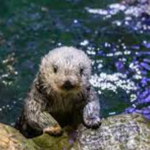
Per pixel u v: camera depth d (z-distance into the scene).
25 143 8.37
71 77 8.62
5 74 13.76
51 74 8.98
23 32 16.09
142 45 14.45
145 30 15.36
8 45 15.38
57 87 8.80
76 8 17.23
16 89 12.93
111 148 8.58
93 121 9.05
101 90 12.52
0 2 18.72
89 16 16.52
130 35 15.07
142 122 9.15
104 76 13.07
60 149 8.78
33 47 14.97
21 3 18.38
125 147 8.55
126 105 11.87
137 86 12.62
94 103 9.33
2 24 17.02
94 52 14.21
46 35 15.59
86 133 8.97
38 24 16.47
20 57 14.56
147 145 8.60
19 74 13.70
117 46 14.48
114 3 17.31
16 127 10.33
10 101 12.32
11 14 17.70
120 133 8.84
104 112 11.55
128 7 16.91
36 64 14.05
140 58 13.76
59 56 9.09
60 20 16.47
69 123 9.70
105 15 16.52
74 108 9.51
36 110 9.24
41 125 9.14
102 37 15.05
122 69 13.34
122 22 15.94
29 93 9.61
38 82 9.33
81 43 14.78
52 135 9.02
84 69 9.12
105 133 8.88
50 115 9.27
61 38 15.23
